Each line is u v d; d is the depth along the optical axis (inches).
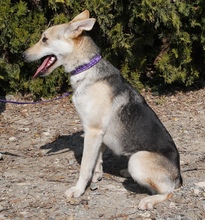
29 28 336.2
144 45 356.8
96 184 212.5
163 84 361.1
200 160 244.7
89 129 202.1
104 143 209.3
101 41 345.7
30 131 290.5
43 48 209.8
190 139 275.3
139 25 337.1
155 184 191.5
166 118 310.8
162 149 196.1
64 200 195.3
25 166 236.7
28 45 333.4
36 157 250.4
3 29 330.3
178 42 338.0
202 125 298.2
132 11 327.9
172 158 196.4
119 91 202.8
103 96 199.5
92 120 200.2
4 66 336.5
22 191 203.3
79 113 203.6
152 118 203.3
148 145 197.5
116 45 334.6
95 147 201.2
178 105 335.6
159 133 199.6
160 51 357.7
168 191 193.9
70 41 202.1
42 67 213.5
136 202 195.5
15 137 280.5
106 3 323.6
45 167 235.5
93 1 322.7
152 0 315.9
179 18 329.7
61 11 339.3
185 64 347.3
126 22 338.3
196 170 231.1
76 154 253.3
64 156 250.8
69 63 204.1
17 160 245.1
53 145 267.9
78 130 290.4
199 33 343.9
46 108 331.0
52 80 343.0
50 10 346.0
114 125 202.5
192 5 332.2
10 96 348.8
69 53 202.7
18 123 304.2
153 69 369.4
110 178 223.0
